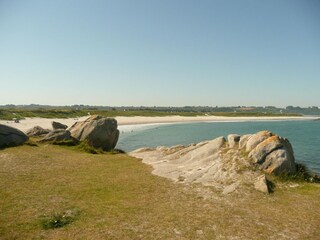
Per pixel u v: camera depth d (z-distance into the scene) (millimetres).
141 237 10000
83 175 18422
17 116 81125
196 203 13586
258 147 19078
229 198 14359
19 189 14875
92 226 10820
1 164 19641
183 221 11414
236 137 22750
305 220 11844
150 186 16344
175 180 17734
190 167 20328
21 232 10203
